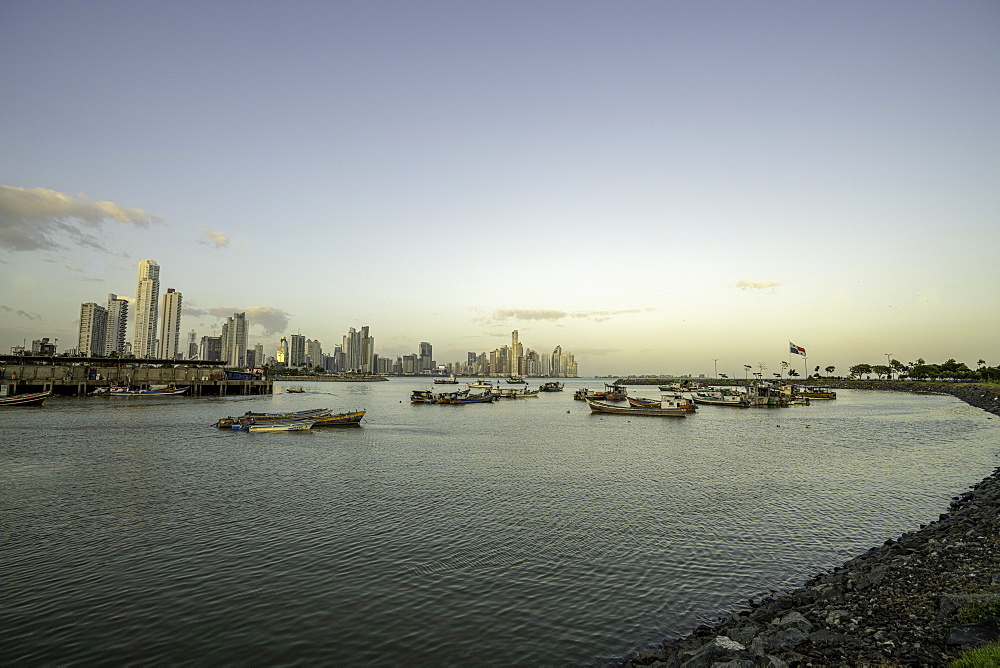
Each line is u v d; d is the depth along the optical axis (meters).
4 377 124.19
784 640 15.31
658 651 16.61
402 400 160.38
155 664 15.76
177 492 36.38
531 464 49.19
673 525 30.11
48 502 33.25
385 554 25.02
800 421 95.62
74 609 19.11
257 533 27.78
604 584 22.09
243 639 17.23
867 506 34.66
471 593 21.00
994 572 19.23
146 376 141.62
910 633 14.93
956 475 44.94
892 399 173.50
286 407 116.19
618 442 65.94
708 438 70.44
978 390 164.75
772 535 28.66
